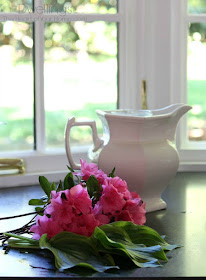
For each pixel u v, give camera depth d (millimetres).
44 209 1300
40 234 1197
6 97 1980
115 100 2096
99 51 2062
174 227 1395
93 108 2078
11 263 1146
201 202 1626
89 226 1196
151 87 2055
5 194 1738
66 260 1120
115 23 2061
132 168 1476
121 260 1164
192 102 2154
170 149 1522
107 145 1511
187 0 2096
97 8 2039
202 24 2121
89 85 2066
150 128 1487
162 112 1610
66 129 1566
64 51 2023
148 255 1159
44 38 1987
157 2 2021
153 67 2045
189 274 1093
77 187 1200
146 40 2039
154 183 1509
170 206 1585
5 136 1990
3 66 1968
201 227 1394
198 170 2045
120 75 2070
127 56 2057
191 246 1255
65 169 2006
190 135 2154
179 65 2066
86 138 2070
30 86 1999
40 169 1975
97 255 1151
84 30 2037
